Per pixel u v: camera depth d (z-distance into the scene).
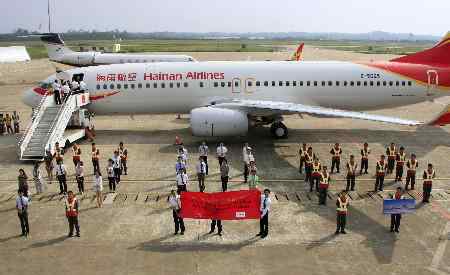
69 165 28.12
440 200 22.08
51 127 29.44
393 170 26.88
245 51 157.88
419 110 47.56
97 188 21.05
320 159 29.22
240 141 33.84
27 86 68.62
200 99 34.50
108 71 34.31
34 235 18.41
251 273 15.40
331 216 20.17
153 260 16.31
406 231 18.59
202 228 18.98
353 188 23.48
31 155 28.50
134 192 23.30
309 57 120.12
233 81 34.28
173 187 24.06
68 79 34.50
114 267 15.84
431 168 21.27
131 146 32.56
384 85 34.69
